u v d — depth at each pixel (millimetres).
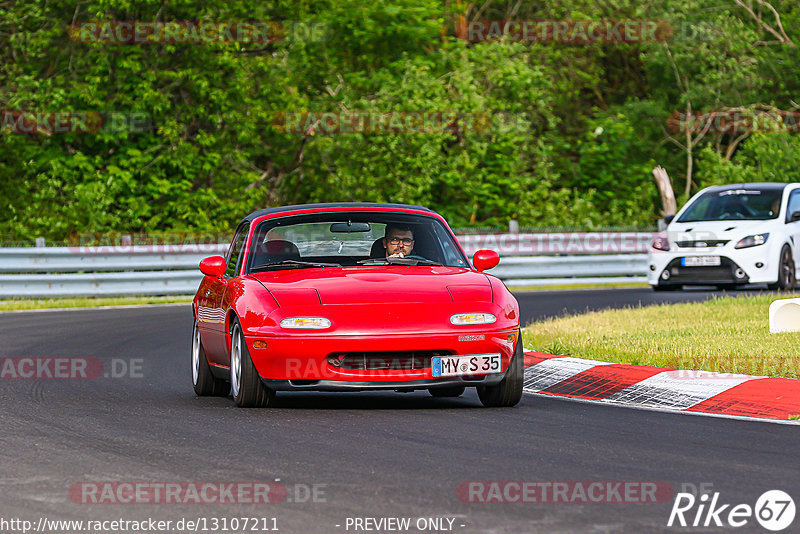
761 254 70375
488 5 155625
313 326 31859
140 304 79125
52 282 79562
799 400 31828
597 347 43312
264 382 32625
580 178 131875
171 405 34438
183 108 106438
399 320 31953
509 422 30312
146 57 104938
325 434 28438
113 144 105562
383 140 112875
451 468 24016
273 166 121688
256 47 110875
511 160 121562
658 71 143875
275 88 110688
